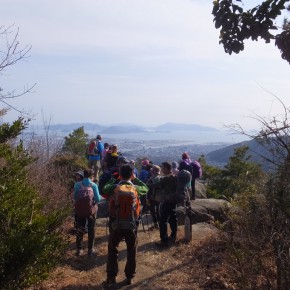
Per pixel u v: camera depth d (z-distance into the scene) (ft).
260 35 18.56
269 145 16.94
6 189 17.85
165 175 30.14
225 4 18.75
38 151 34.65
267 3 18.19
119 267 26.48
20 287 16.71
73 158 53.62
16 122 19.39
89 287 22.54
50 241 17.46
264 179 18.12
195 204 40.68
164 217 29.91
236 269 21.15
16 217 17.75
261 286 19.40
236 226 21.09
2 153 19.03
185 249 28.86
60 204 31.14
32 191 19.83
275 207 17.75
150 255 28.22
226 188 78.33
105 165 37.29
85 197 27.63
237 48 19.15
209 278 23.15
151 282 23.68
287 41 18.37
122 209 22.31
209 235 30.07
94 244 30.89
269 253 19.13
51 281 22.21
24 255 16.28
